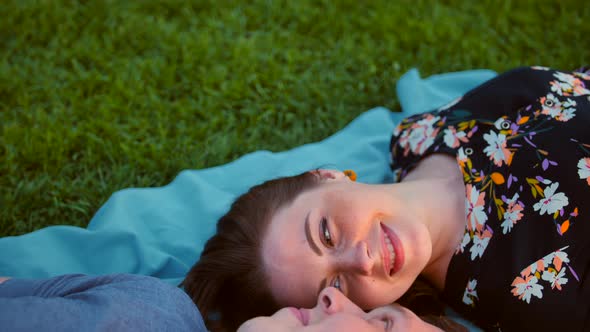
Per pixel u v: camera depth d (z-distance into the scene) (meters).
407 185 2.06
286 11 3.44
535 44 3.25
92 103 2.92
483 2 3.49
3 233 2.42
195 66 3.14
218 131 2.88
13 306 1.37
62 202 2.53
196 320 1.58
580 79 2.15
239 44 3.21
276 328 1.49
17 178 2.59
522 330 1.87
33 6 3.39
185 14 3.44
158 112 2.88
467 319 2.07
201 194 2.47
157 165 2.69
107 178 2.63
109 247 2.25
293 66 3.16
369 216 1.82
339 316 1.51
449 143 2.15
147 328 1.42
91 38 3.27
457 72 3.01
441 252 2.03
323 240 1.80
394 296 1.83
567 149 1.88
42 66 3.09
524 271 1.84
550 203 1.85
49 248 2.22
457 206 2.04
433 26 3.35
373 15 3.40
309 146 2.70
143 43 3.25
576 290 1.78
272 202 1.93
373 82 3.12
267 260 1.83
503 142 2.01
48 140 2.68
